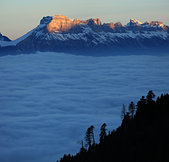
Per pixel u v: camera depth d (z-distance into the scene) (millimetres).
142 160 84688
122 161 88500
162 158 82562
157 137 94875
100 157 97938
